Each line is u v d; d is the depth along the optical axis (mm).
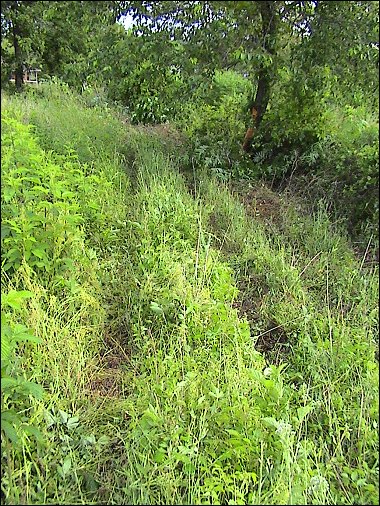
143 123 7871
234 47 4668
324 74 4906
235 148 6141
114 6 3992
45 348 2945
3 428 2137
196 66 5008
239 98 6539
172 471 2238
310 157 5543
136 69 5523
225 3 4043
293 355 3271
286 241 4617
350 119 5703
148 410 2453
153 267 3777
